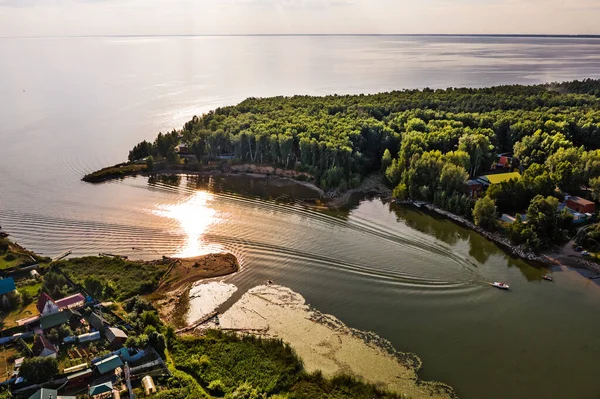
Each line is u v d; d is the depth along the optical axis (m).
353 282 86.62
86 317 73.06
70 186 137.12
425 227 111.19
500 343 70.56
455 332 73.00
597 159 124.56
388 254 96.88
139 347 65.62
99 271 88.06
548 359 67.38
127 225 109.88
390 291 83.75
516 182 115.38
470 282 86.81
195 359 65.44
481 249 100.31
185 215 116.44
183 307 79.38
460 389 61.50
